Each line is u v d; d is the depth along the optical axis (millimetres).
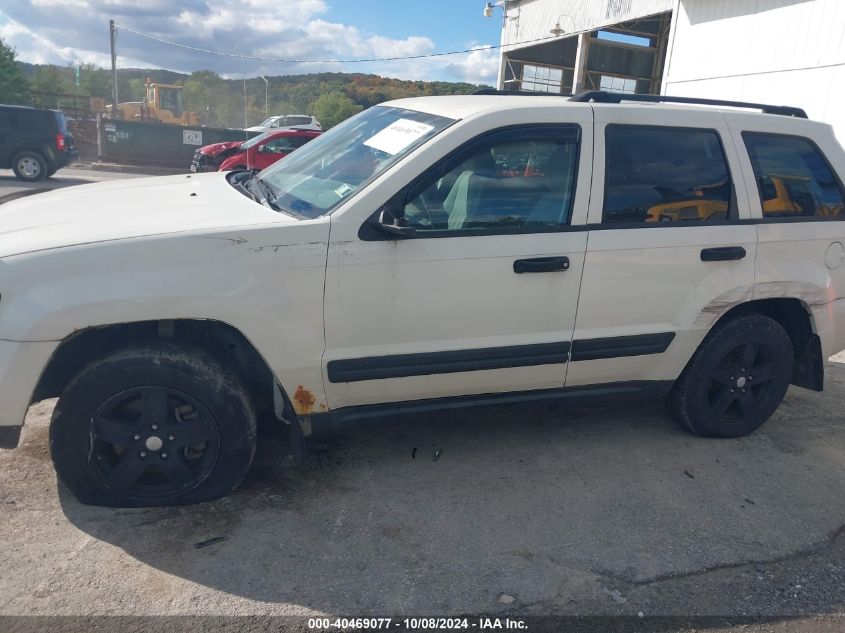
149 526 2953
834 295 4086
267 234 2908
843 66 10734
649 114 3617
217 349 3246
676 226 3607
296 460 3367
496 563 2846
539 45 20750
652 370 3820
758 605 2691
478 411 3582
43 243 2750
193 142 24172
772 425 4426
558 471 3650
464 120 3268
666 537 3107
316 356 3074
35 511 3000
